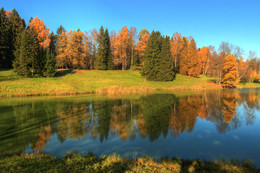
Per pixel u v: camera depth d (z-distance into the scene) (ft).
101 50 171.22
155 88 117.91
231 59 141.49
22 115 42.39
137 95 86.94
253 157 20.01
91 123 35.35
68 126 33.14
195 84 142.31
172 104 59.67
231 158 19.76
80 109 50.34
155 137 27.12
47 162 17.92
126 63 188.14
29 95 81.61
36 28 146.00
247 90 121.80
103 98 74.69
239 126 34.14
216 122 37.09
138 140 25.71
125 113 45.37
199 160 18.94
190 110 49.85
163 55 152.87
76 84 109.91
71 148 22.54
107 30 177.47
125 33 168.45
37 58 121.49
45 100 67.62
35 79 108.47
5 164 17.26
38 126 33.06
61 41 155.43
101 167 16.83
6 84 89.71
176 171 16.33
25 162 17.84
